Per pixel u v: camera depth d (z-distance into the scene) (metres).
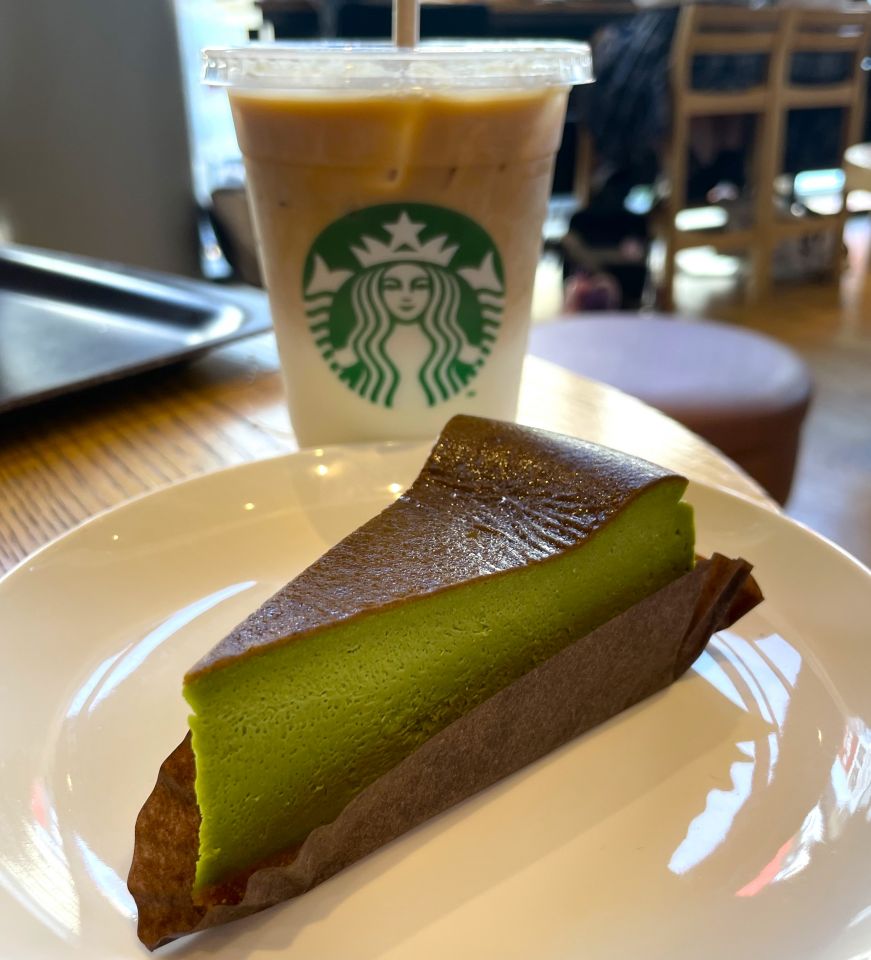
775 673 0.16
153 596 0.18
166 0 0.59
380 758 0.15
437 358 0.22
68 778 0.14
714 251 1.13
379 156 0.19
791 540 0.19
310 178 0.19
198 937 0.12
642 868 0.13
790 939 0.12
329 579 0.15
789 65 0.92
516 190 0.20
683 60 0.85
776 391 0.46
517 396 0.24
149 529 0.19
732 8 0.84
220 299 0.33
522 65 0.19
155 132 0.62
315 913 0.12
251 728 0.13
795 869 0.13
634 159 0.92
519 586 0.16
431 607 0.15
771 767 0.14
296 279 0.21
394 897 0.13
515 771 0.15
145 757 0.14
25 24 0.54
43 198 0.59
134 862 0.12
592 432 0.25
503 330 0.22
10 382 0.27
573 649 0.15
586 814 0.14
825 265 1.04
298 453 0.22
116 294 0.34
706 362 0.49
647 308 0.95
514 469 0.18
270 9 0.82
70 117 0.58
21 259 0.38
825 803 0.14
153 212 0.64
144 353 0.29
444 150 0.19
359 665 0.14
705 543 0.19
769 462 0.46
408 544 0.16
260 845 0.13
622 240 0.95
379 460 0.22
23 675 0.15
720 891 0.12
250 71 0.19
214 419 0.27
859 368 0.78
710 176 1.04
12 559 0.20
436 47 0.21
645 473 0.17
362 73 0.18
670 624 0.16
